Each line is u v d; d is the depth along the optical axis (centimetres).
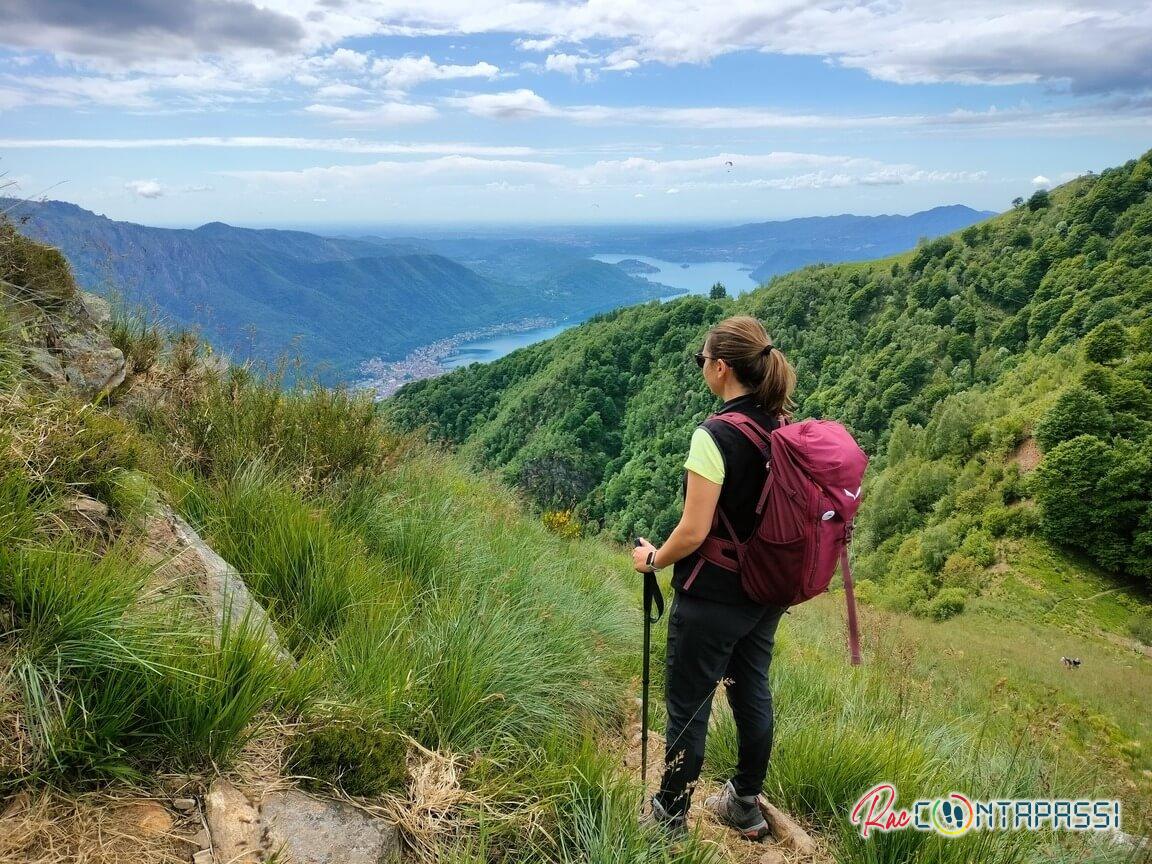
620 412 10388
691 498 184
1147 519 3853
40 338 290
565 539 836
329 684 202
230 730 154
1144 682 1766
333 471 374
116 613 154
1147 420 4522
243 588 224
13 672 139
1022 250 10288
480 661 243
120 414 319
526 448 9688
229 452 320
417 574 340
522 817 182
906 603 4188
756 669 214
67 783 135
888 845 221
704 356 204
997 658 1634
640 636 433
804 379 11038
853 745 266
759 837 223
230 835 138
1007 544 4453
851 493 181
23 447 187
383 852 155
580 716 284
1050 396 5525
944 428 6159
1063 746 353
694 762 200
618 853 177
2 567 149
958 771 282
